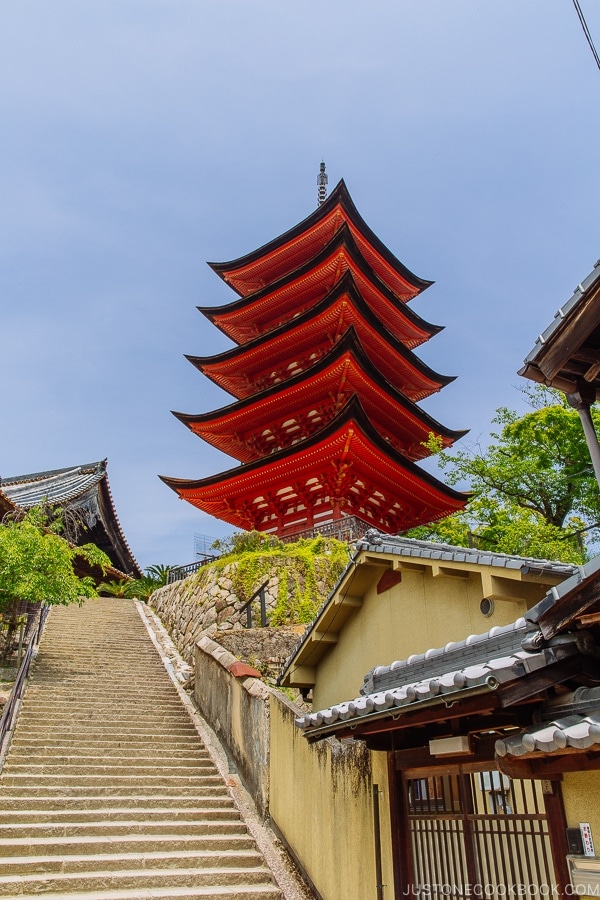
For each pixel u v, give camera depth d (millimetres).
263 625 17766
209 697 14453
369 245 34594
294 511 29047
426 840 6188
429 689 5199
